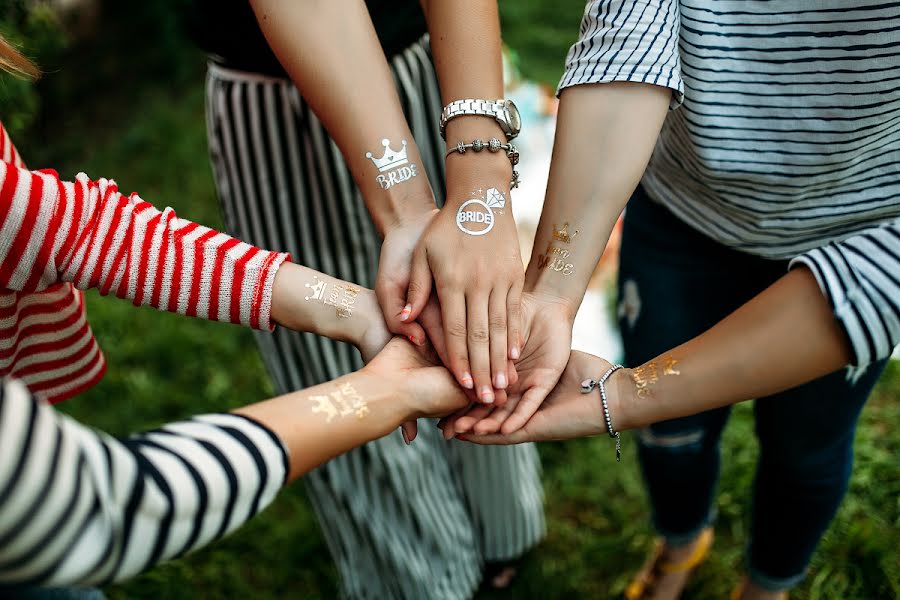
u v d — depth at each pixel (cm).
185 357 255
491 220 127
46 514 68
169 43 374
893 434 222
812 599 188
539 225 133
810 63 118
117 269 113
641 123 123
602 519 212
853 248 111
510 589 199
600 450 224
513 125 127
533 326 132
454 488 182
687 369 122
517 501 185
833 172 126
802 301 114
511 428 127
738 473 214
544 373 129
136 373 251
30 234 104
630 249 158
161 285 116
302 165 146
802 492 155
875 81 116
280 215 151
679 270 151
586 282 133
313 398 105
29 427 68
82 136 350
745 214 136
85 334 124
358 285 144
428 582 177
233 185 153
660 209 151
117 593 198
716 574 197
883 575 189
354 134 129
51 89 354
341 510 172
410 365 123
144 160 334
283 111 141
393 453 164
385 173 131
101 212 113
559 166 129
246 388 247
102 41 385
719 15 120
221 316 122
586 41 127
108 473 73
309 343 160
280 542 209
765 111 124
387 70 131
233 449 85
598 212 128
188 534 79
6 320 108
